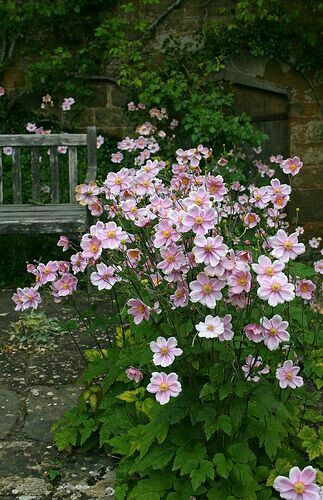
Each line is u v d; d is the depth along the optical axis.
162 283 2.68
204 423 2.54
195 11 7.45
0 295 5.61
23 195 7.02
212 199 2.83
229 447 2.53
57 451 3.13
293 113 7.52
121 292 3.08
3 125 7.46
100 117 7.54
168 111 7.32
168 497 2.56
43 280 2.92
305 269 3.09
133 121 7.36
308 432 2.77
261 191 2.89
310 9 7.28
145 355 2.68
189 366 2.58
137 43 7.28
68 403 3.61
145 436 2.59
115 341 3.42
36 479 2.91
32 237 6.30
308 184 7.61
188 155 3.30
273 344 2.36
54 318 4.77
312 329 3.08
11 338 4.52
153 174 2.98
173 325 2.56
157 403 2.70
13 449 3.14
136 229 2.98
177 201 2.72
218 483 2.55
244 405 2.53
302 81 7.49
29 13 7.27
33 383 3.86
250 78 7.49
